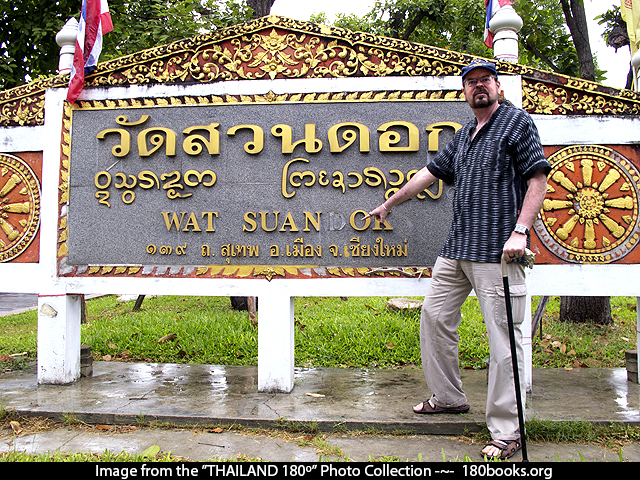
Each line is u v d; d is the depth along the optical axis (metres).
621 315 6.33
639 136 3.41
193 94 3.61
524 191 2.62
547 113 3.45
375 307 6.51
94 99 3.70
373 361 4.30
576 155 3.44
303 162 3.53
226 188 3.57
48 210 3.68
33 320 7.25
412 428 2.79
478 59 3.44
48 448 2.60
